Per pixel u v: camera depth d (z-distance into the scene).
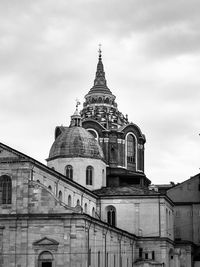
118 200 113.38
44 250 83.12
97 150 118.06
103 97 139.88
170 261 118.38
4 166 87.06
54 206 84.19
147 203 112.88
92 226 87.88
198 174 136.50
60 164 115.88
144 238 111.25
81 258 81.94
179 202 135.00
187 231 133.25
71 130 119.25
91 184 115.88
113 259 97.44
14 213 85.06
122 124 136.38
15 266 83.31
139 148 133.50
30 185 85.56
